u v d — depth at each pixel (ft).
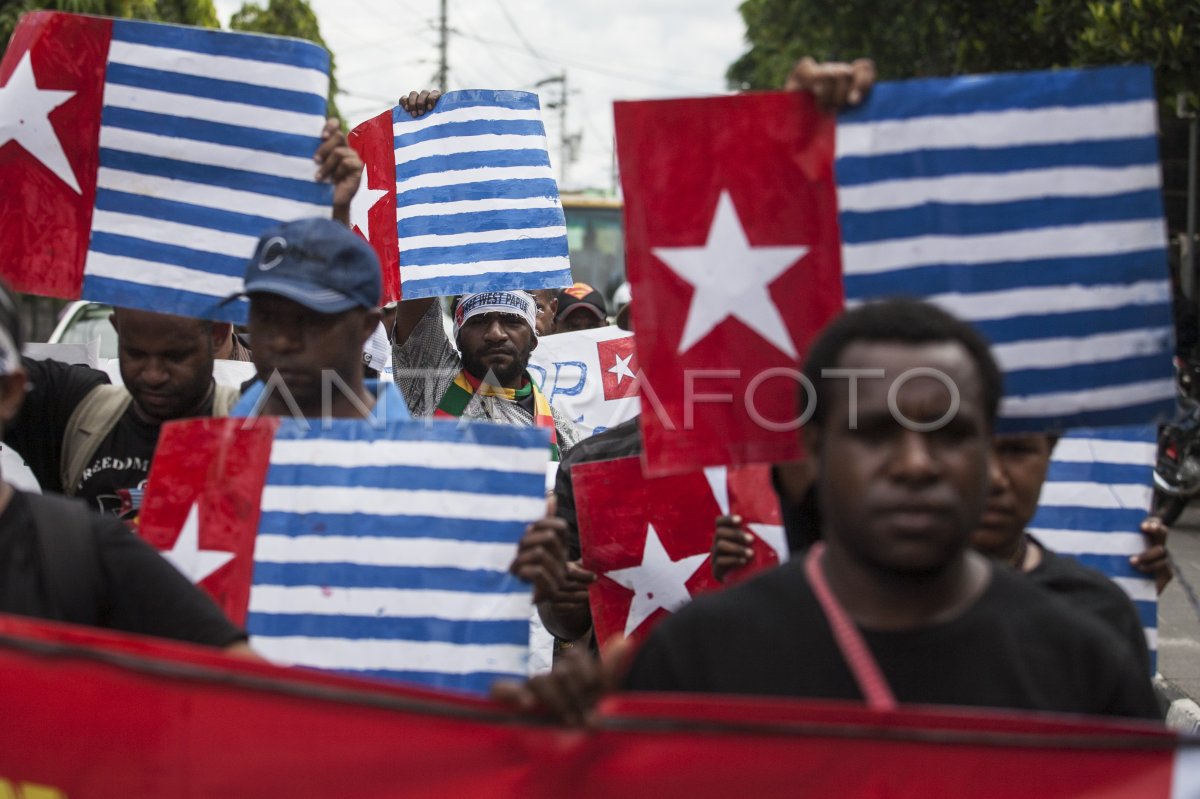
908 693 6.70
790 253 9.07
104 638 6.82
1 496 7.77
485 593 9.50
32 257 11.47
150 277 11.39
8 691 6.89
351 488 9.64
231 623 7.97
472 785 6.75
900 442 6.69
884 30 61.46
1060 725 6.42
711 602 7.18
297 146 11.35
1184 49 38.55
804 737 6.52
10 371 7.95
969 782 6.51
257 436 9.76
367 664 9.45
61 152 11.43
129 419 11.76
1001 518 9.21
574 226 54.60
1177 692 20.07
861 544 6.75
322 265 10.06
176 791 6.84
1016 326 9.02
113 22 11.37
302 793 6.83
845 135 9.04
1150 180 8.96
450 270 16.21
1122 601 9.11
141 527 9.71
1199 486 37.27
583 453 12.82
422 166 16.37
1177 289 49.96
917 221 9.04
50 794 6.89
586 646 13.32
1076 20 46.78
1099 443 11.78
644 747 6.63
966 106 9.00
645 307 9.05
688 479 11.84
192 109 11.35
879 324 6.93
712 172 9.07
